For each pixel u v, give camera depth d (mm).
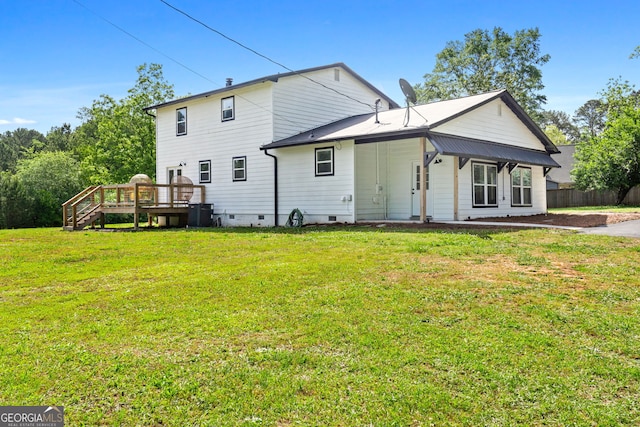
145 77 31641
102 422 2619
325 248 8906
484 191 15859
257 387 2992
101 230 16109
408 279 5883
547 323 4152
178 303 5039
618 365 3260
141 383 3064
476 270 6387
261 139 17156
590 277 5840
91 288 6008
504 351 3508
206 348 3670
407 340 3766
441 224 12758
